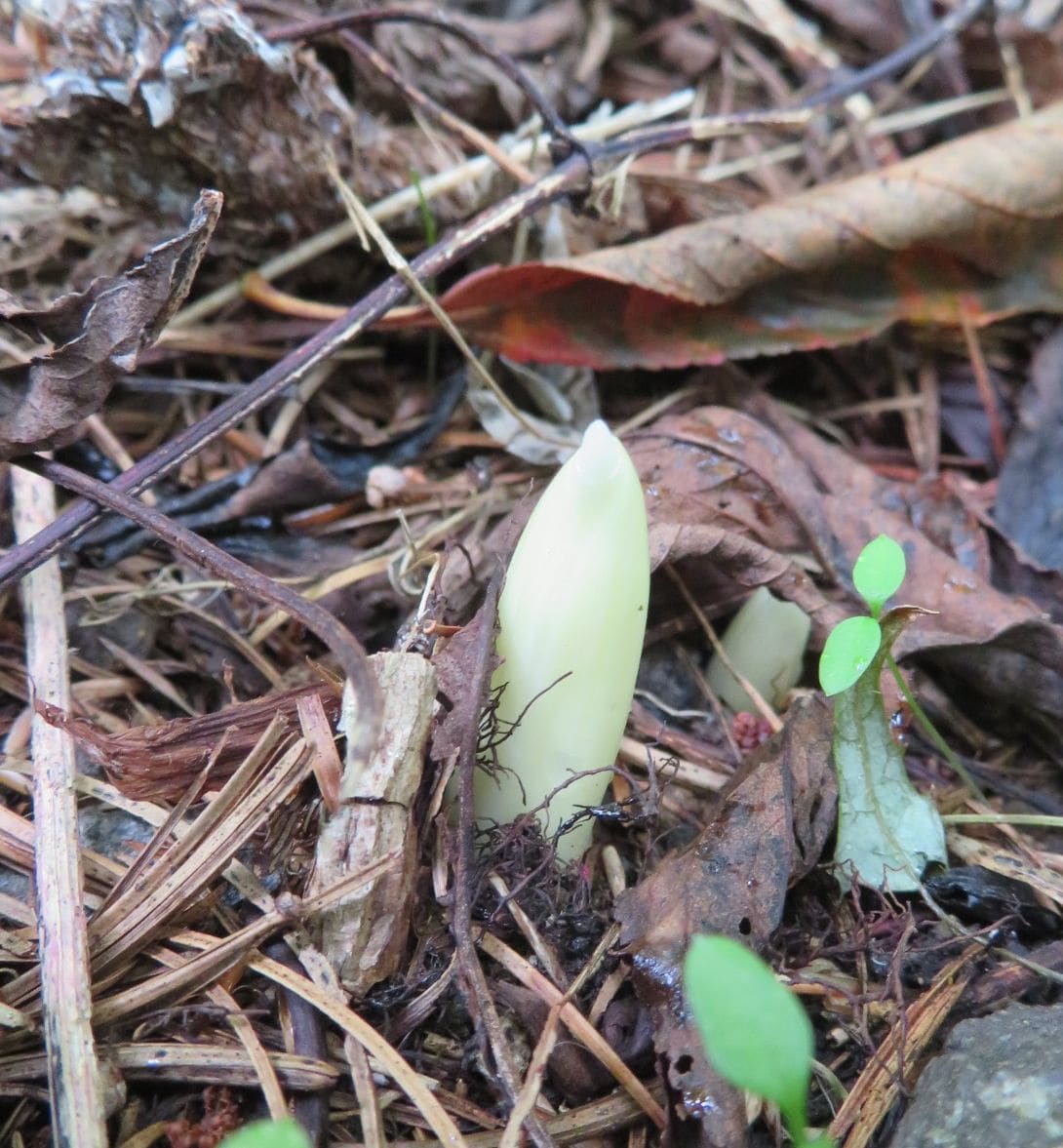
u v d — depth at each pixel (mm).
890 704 151
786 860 127
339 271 193
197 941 120
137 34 161
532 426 177
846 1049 124
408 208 189
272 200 180
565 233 195
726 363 192
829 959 131
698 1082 111
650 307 181
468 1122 115
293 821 126
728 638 163
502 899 123
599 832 144
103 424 173
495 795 131
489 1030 112
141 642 154
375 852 116
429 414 188
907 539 166
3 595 151
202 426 142
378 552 168
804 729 138
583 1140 115
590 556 120
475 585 152
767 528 164
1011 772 161
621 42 237
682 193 205
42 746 130
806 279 188
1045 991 128
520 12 227
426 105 182
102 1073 111
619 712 128
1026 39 228
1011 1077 110
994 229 187
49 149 169
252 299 188
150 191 177
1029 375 194
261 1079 112
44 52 164
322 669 129
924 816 135
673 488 164
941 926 133
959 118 234
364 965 117
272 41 170
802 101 206
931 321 194
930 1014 124
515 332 179
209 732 127
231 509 167
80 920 117
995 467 192
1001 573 173
